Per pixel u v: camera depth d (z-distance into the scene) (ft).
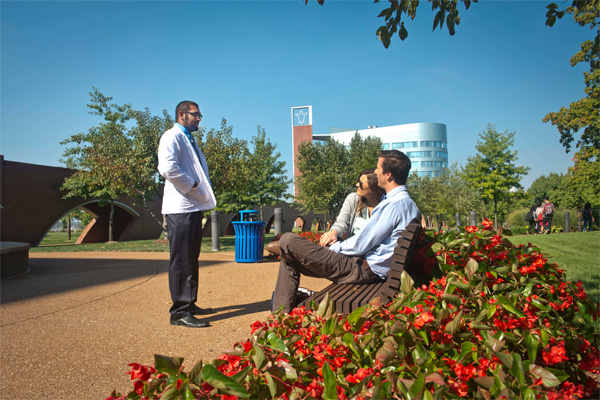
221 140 67.10
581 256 24.12
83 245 62.80
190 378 3.38
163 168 10.36
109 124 65.87
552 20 9.20
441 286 5.86
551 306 5.70
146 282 17.04
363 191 9.66
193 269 10.98
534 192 162.91
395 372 3.75
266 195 109.81
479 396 3.53
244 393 3.15
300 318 5.14
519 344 4.53
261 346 4.02
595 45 9.22
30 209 76.28
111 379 7.16
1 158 71.67
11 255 18.76
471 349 4.04
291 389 3.60
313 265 7.86
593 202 75.51
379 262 7.89
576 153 73.56
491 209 105.40
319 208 113.39
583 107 67.77
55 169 81.25
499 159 85.20
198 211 10.89
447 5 8.86
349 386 3.79
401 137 381.40
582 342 4.95
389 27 9.04
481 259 7.09
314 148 117.50
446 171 132.77
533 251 7.25
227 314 11.75
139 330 10.08
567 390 3.85
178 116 11.56
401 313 4.79
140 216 104.06
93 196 85.71
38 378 7.19
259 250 25.72
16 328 10.23
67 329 10.14
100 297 13.98
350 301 6.22
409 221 7.97
